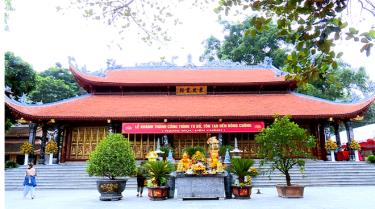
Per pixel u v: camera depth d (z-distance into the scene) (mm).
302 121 35188
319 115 32688
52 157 32531
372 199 16344
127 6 6871
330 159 32719
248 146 35219
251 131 33531
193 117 33156
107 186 16844
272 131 17719
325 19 5180
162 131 33719
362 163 29344
